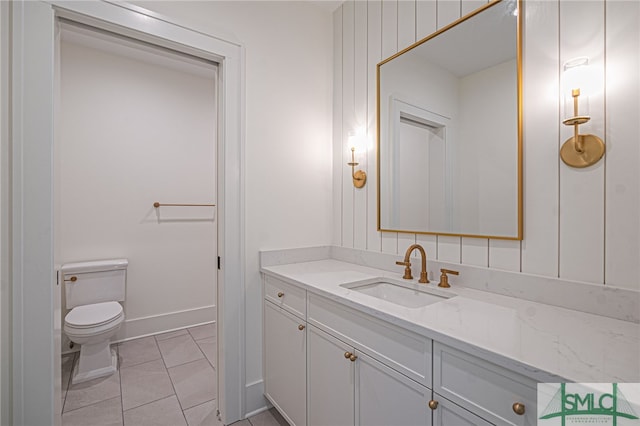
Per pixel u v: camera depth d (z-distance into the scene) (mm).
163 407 1897
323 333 1415
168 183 3092
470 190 1434
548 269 1187
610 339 859
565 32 1142
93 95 2719
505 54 1312
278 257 1975
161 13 1584
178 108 3166
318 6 2203
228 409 1779
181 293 3162
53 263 1318
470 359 852
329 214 2246
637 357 753
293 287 1628
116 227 2812
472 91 1426
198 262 3266
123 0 1478
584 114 1083
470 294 1319
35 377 1278
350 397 1265
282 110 2023
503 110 1316
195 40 1680
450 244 1524
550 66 1181
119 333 2822
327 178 2242
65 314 2549
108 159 2781
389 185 1827
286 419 1670
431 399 951
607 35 1044
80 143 2656
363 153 2004
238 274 1830
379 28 1898
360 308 1186
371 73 1952
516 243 1281
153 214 3006
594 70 1069
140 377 2230
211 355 2578
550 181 1182
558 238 1160
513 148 1283
